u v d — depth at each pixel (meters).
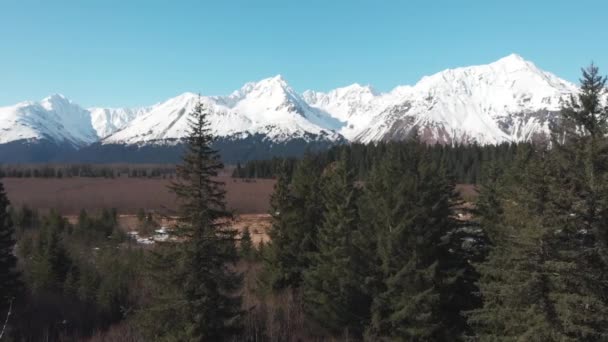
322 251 32.41
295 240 36.75
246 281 40.53
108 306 37.44
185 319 21.56
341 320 30.17
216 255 22.22
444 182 31.92
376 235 29.27
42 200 113.12
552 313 18.23
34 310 36.12
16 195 119.81
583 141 18.62
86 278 39.66
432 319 26.36
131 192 127.12
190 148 22.08
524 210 20.39
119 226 77.50
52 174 174.88
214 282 22.25
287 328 32.28
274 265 36.88
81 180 157.25
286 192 37.56
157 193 125.56
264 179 153.00
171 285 21.89
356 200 34.03
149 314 22.22
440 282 26.80
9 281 32.41
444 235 28.33
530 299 18.92
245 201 111.44
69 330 34.50
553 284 18.39
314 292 31.39
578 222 17.88
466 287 28.48
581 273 17.56
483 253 28.34
